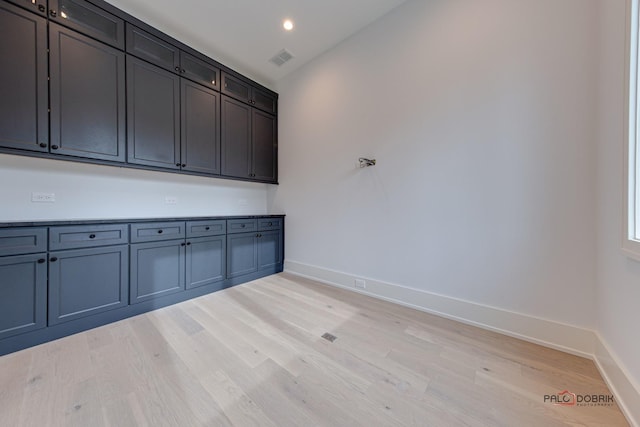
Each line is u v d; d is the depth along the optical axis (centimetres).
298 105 315
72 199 204
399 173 222
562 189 151
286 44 270
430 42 202
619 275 116
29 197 184
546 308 157
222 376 127
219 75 275
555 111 152
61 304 166
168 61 232
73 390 116
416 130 211
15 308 150
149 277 208
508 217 170
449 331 175
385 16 229
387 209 231
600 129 136
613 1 124
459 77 188
